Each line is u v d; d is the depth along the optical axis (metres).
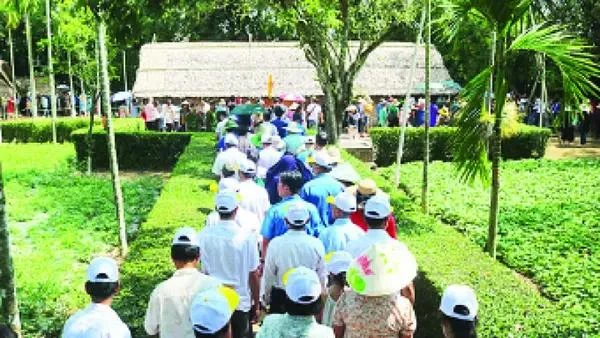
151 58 41.34
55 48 40.72
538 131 25.86
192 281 5.39
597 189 18.41
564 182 19.62
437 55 41.19
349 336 4.96
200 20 19.86
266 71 40.44
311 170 11.12
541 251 12.32
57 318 9.11
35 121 32.91
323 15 17.78
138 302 7.30
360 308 4.92
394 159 26.09
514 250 12.40
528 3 9.12
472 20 10.62
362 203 7.77
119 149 25.06
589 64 9.26
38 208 16.30
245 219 7.76
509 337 6.33
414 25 18.27
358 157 26.08
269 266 6.64
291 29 20.31
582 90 9.55
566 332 6.75
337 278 5.84
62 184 19.58
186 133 25.53
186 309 5.29
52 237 13.71
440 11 16.38
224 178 8.74
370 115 35.03
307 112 33.06
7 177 20.08
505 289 7.66
